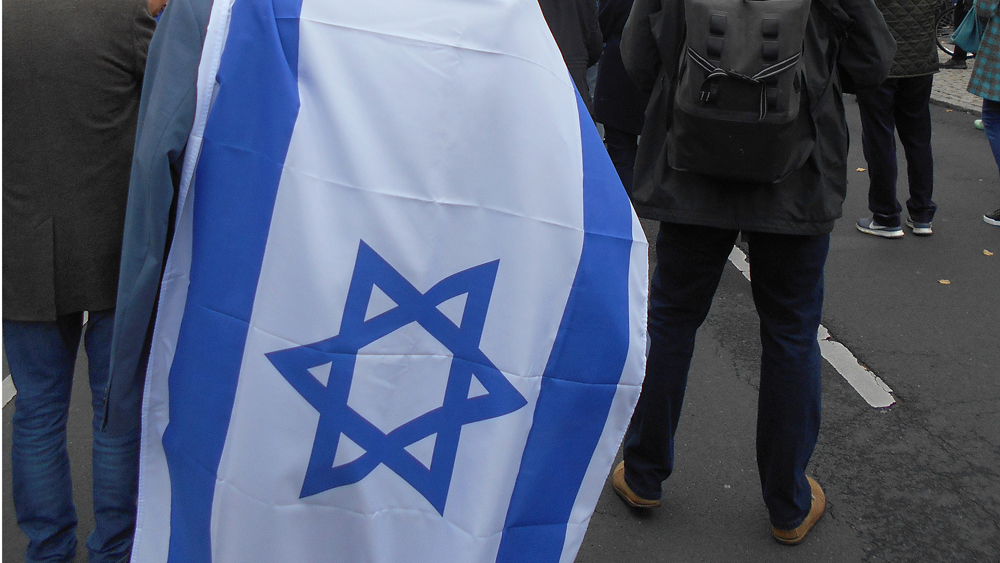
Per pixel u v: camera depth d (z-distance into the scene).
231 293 1.45
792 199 2.25
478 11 1.50
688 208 2.33
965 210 5.86
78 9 1.97
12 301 2.08
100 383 2.20
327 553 1.50
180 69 1.44
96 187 2.05
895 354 3.90
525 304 1.51
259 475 1.45
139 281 1.46
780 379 2.44
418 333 1.48
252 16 1.47
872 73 2.22
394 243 1.46
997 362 3.83
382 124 1.47
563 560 1.59
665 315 2.52
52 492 2.29
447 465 1.50
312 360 1.43
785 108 2.05
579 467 1.60
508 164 1.50
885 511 2.84
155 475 1.55
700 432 3.29
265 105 1.45
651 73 2.42
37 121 1.98
